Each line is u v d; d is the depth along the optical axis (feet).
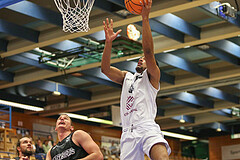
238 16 43.50
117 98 68.80
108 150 83.10
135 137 18.74
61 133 22.29
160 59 51.72
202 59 55.67
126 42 44.68
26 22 44.60
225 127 88.53
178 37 46.03
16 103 57.52
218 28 44.83
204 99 70.49
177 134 91.71
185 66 54.65
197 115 82.74
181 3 37.09
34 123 72.59
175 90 62.18
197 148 97.76
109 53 20.57
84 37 46.75
